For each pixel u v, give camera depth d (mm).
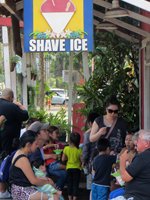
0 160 15383
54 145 17984
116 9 13953
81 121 22984
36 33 12336
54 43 12336
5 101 16125
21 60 23594
